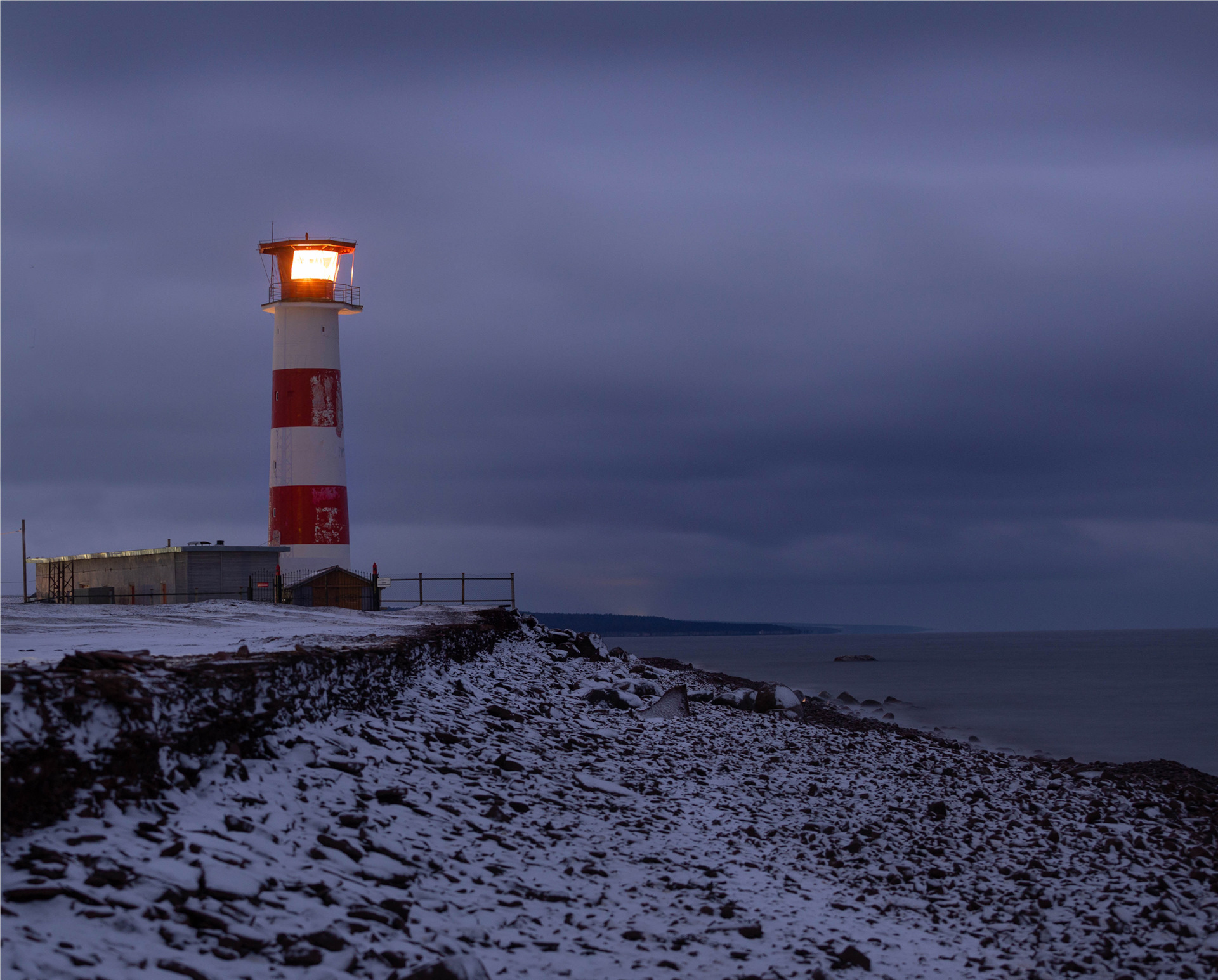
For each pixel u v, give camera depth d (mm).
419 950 8000
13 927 6637
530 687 24938
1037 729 47531
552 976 8336
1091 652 175000
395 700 16859
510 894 10070
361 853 9711
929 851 15500
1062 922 12766
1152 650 186500
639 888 11180
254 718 11445
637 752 19109
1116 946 11922
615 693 25641
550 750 17297
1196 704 61625
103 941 6809
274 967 7195
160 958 6816
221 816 9344
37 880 7176
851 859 14352
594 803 14414
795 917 11164
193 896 7676
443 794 12617
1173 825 20297
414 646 19453
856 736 28422
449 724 16703
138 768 9062
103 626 24484
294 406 54938
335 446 55406
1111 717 53000
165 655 15711
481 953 8484
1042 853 16359
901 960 10328
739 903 11266
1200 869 16547
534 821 12734
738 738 23891
